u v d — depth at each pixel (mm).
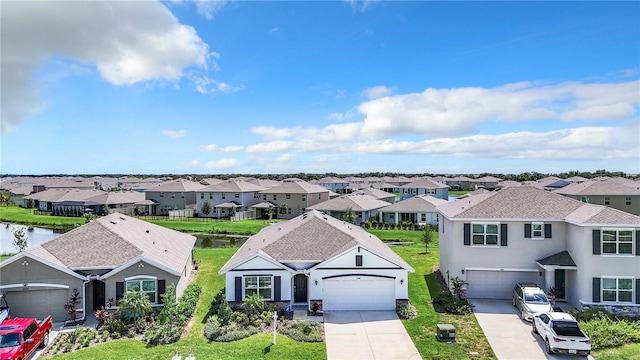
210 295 32000
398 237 59844
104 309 26516
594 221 27469
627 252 27625
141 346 22797
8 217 90312
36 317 26656
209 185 98438
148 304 25953
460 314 27969
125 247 29266
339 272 29000
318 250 30516
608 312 27047
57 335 24484
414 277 36906
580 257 28344
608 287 27766
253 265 28781
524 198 32562
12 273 26281
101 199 92000
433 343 23469
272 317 26891
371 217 73625
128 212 92062
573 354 21562
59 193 103312
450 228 32750
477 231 31250
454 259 31500
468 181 160250
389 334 24750
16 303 26516
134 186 141625
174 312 26094
